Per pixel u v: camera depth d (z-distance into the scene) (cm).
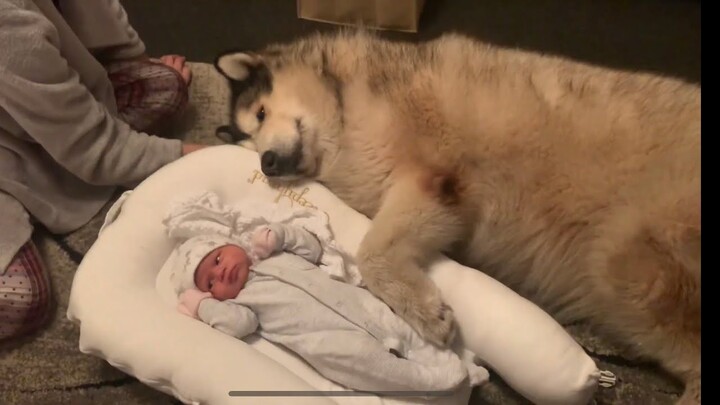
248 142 228
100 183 235
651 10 284
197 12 305
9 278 207
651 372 196
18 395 208
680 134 174
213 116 272
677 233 164
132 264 197
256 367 172
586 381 172
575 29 284
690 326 168
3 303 204
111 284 191
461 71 199
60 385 208
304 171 217
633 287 173
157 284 200
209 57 288
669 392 192
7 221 215
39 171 229
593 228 183
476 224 203
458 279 192
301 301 183
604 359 200
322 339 177
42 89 201
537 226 193
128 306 187
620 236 175
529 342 175
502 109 189
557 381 172
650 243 169
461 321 188
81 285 192
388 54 211
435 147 197
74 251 236
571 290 198
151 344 179
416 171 201
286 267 189
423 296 185
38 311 213
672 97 181
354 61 212
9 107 203
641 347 185
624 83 185
